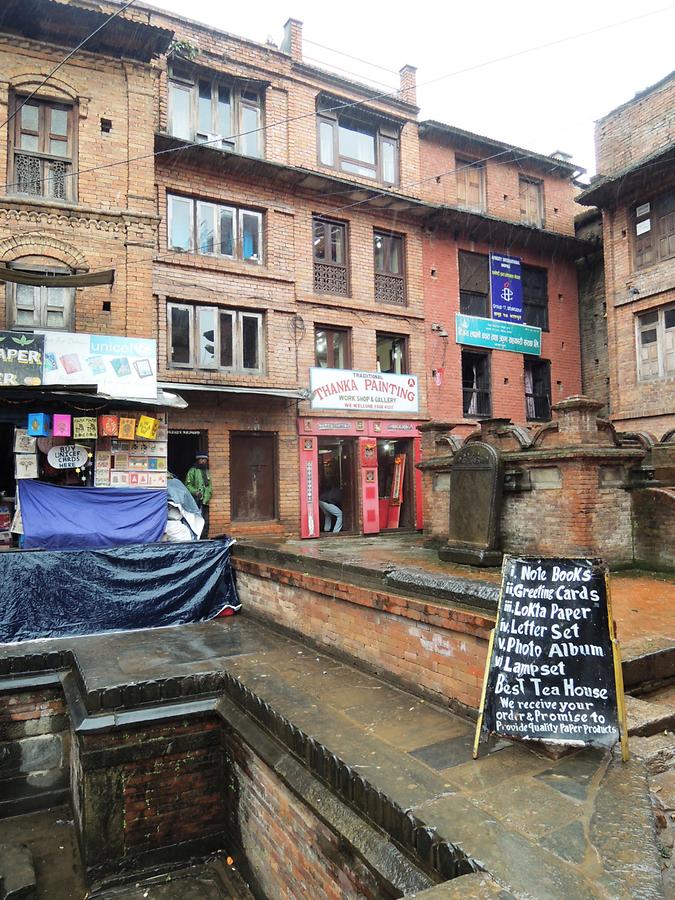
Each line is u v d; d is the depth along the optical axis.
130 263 11.09
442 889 2.59
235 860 5.46
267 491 13.68
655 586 7.80
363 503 14.55
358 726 4.54
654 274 15.27
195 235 13.02
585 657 3.88
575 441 8.70
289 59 14.20
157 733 5.55
